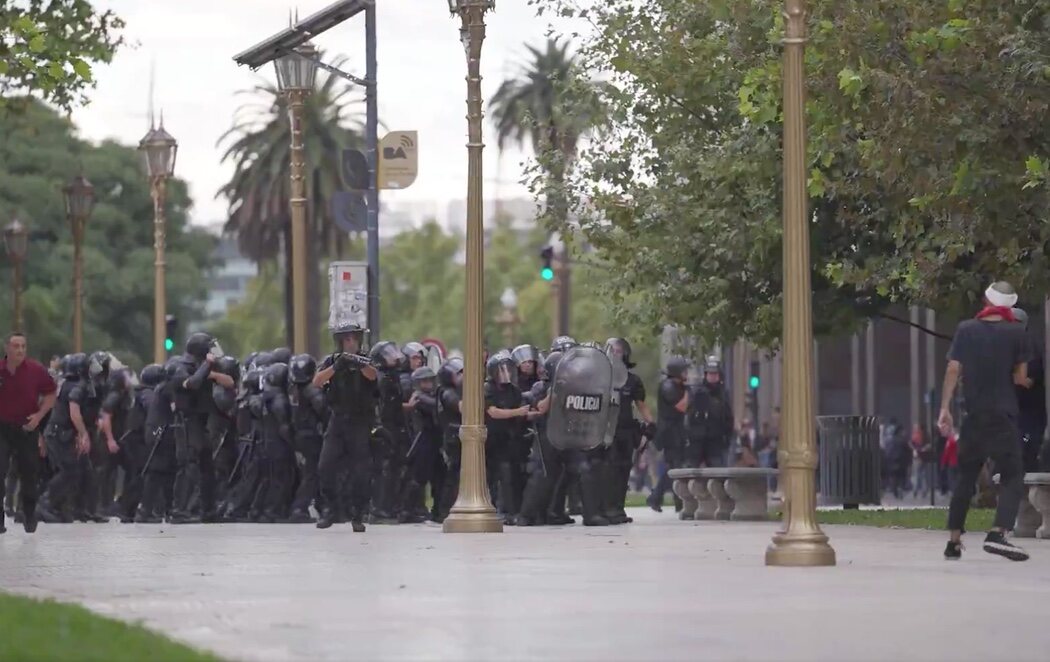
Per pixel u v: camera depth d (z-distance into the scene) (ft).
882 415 605.31
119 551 167.94
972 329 147.43
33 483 212.64
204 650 84.43
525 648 87.04
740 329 269.44
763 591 116.57
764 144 253.85
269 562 148.15
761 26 252.83
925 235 241.96
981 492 263.90
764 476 252.83
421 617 100.94
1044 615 101.40
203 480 249.55
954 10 190.49
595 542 176.45
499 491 230.48
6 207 640.99
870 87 197.77
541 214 285.02
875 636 91.66
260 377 250.37
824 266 257.14
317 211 566.77
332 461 203.92
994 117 193.88
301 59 286.46
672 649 86.69
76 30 312.09
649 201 271.28
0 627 89.40
